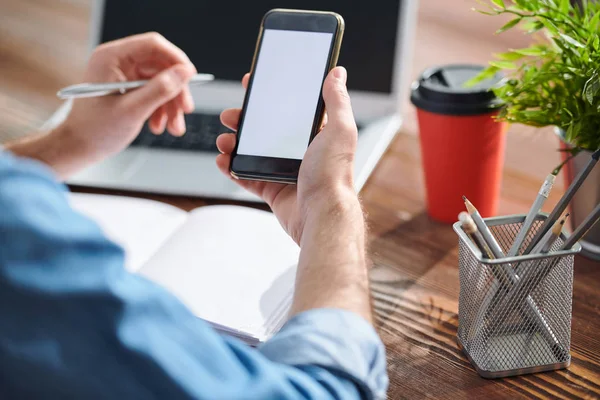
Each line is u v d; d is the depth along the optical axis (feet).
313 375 1.61
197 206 3.32
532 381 2.36
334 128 2.15
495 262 2.21
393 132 3.63
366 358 1.70
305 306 1.82
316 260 1.90
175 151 3.60
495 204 3.12
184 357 1.42
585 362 2.42
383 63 3.74
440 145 2.96
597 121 2.56
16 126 3.98
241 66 3.92
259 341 2.41
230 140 2.63
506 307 2.32
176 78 3.15
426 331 2.61
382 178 3.52
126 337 1.37
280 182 2.53
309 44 2.64
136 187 3.37
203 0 3.95
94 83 3.32
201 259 2.77
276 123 2.60
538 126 2.72
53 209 1.36
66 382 1.34
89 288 1.34
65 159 3.24
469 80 3.02
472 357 2.43
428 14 4.83
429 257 2.99
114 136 3.25
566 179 2.83
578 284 2.77
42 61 4.69
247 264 2.74
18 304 1.31
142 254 2.89
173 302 1.47
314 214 2.03
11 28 5.16
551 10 2.62
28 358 1.32
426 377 2.41
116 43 3.34
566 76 2.65
